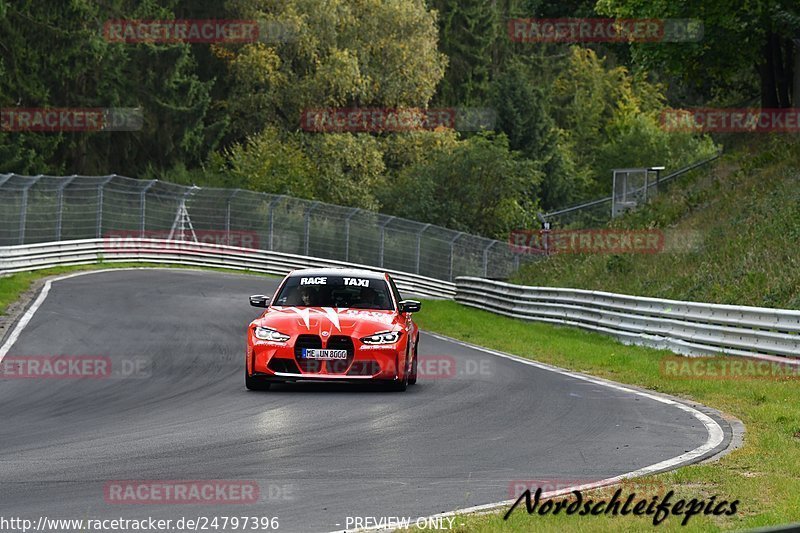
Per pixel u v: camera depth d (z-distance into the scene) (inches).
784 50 6264.8
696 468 1299.2
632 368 2551.7
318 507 1123.3
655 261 4488.2
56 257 5413.4
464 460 1389.0
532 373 2452.0
